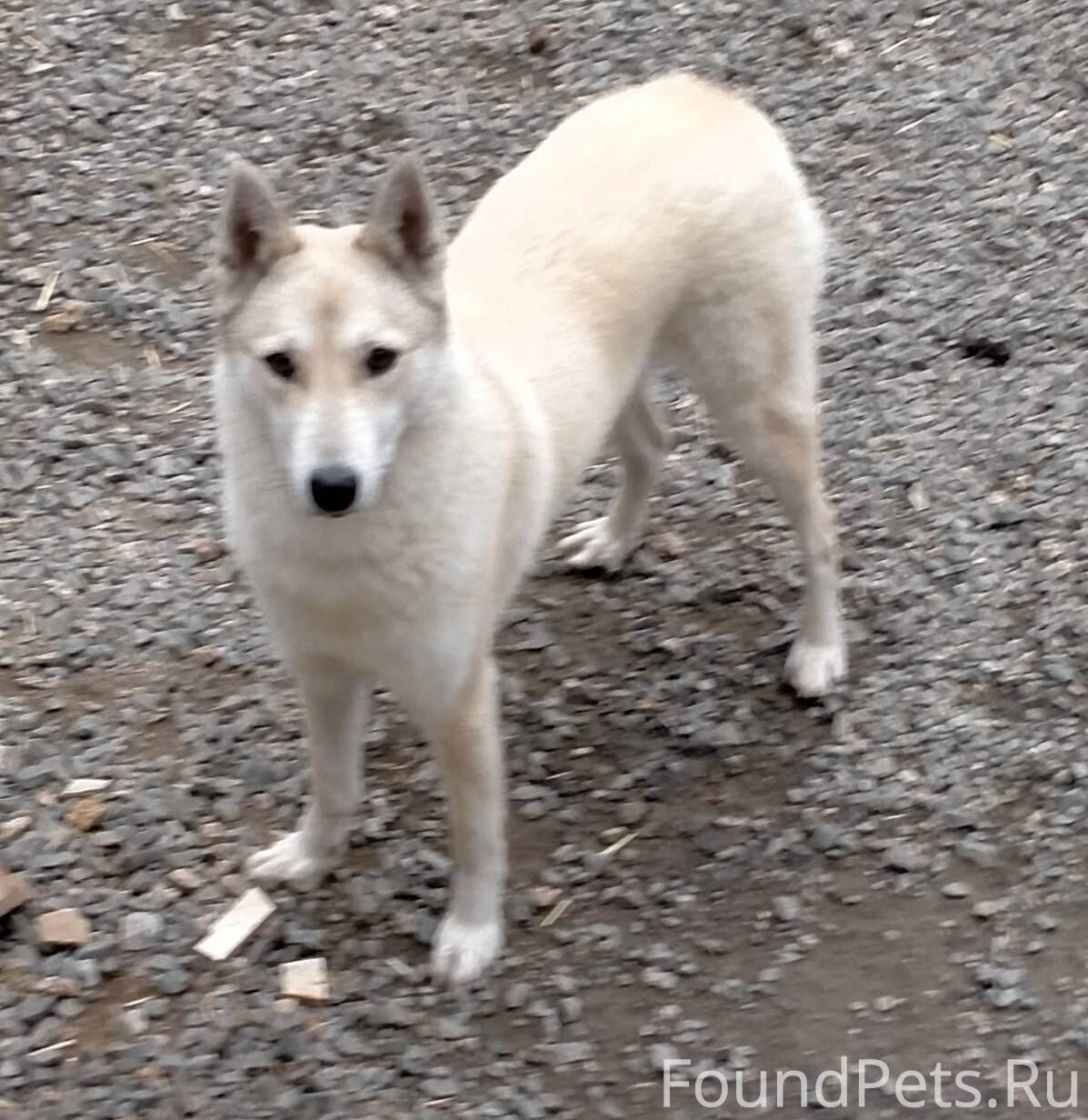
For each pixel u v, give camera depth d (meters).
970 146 3.62
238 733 2.71
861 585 2.90
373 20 4.05
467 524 2.34
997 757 2.69
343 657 2.40
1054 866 2.58
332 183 3.50
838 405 3.15
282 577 2.34
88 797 2.63
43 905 2.52
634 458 2.86
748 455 2.72
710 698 2.78
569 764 2.71
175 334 3.24
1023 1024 2.44
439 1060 2.42
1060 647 2.80
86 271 3.33
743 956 2.51
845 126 3.69
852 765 2.70
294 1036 2.42
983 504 2.99
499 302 2.48
